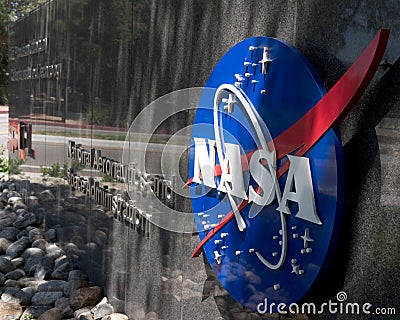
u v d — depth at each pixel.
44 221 8.63
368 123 2.73
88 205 6.54
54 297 6.07
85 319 5.60
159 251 4.76
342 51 2.90
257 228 3.41
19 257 7.49
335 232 2.83
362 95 2.76
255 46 3.45
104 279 5.97
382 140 2.65
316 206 2.93
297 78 3.11
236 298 3.62
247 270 3.51
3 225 8.85
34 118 9.42
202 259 4.12
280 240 3.21
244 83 3.54
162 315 4.69
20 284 6.58
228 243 3.69
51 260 7.14
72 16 7.22
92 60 6.42
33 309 5.86
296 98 3.11
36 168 9.23
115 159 5.73
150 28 4.99
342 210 2.82
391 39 2.60
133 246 5.26
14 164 11.04
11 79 11.34
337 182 2.81
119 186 5.62
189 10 4.37
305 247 3.01
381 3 2.67
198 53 4.23
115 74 5.73
